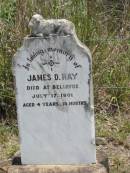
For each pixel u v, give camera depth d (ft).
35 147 7.72
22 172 7.60
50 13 9.98
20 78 7.52
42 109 7.59
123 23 10.75
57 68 7.44
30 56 7.43
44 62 7.43
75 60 7.38
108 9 11.64
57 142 7.68
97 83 9.98
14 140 9.25
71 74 7.43
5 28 10.02
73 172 7.54
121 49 10.54
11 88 9.79
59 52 7.38
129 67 10.58
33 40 7.38
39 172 7.58
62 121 7.60
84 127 7.59
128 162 8.63
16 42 9.80
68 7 10.13
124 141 9.18
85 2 10.27
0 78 9.81
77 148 7.67
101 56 10.05
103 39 10.12
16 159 7.95
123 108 10.18
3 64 9.80
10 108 9.80
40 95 7.55
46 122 7.63
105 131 9.41
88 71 7.39
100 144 9.11
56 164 7.74
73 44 7.34
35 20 7.38
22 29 9.89
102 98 10.17
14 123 9.70
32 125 7.65
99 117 9.84
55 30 7.36
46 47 7.38
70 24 7.35
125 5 10.80
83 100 7.50
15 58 7.46
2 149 8.97
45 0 10.11
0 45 9.81
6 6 10.69
